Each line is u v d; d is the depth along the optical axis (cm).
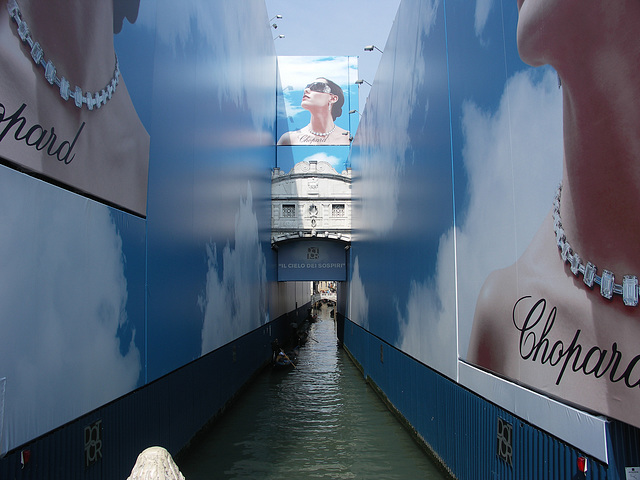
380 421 1259
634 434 414
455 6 809
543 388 508
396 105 1327
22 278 454
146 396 759
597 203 417
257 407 1416
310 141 3403
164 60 862
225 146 1347
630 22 369
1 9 424
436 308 909
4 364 427
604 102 404
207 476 895
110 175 645
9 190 436
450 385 816
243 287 1597
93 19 598
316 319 5131
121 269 680
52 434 496
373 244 1712
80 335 561
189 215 1008
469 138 738
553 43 488
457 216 792
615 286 395
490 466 642
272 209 2417
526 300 551
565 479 464
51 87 504
